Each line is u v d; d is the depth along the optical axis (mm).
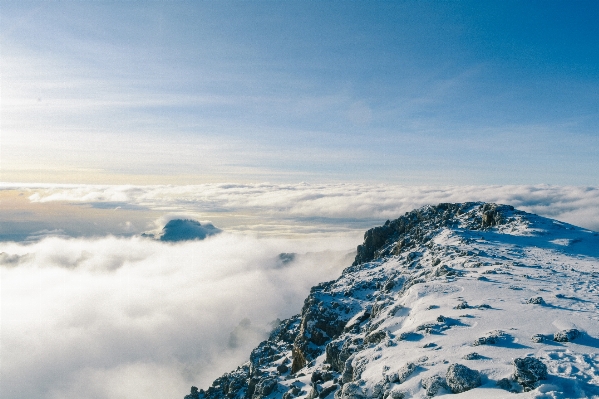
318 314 52656
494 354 14961
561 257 45938
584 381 11758
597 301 23016
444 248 54031
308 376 36062
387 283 50281
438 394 13219
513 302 23406
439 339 18328
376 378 16578
